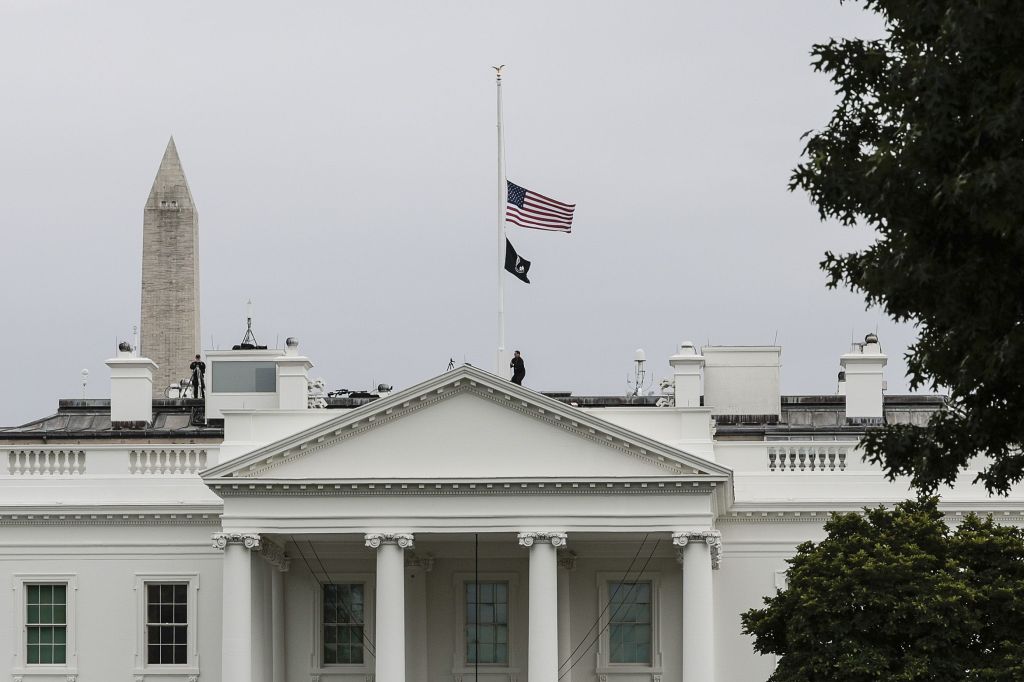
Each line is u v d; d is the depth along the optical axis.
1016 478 112.25
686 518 189.25
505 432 190.62
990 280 105.94
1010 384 108.75
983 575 172.75
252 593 191.12
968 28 101.31
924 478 113.81
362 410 189.88
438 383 189.88
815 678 170.88
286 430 197.12
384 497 190.62
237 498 190.62
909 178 106.62
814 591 172.12
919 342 113.44
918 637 170.25
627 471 189.38
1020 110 100.88
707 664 188.00
